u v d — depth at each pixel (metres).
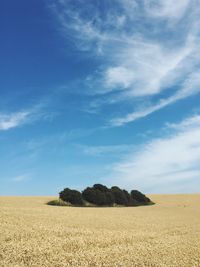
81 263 21.05
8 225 30.39
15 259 20.73
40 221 34.44
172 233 34.75
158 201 85.44
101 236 29.44
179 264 22.36
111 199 70.75
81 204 65.06
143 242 28.58
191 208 69.06
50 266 19.95
